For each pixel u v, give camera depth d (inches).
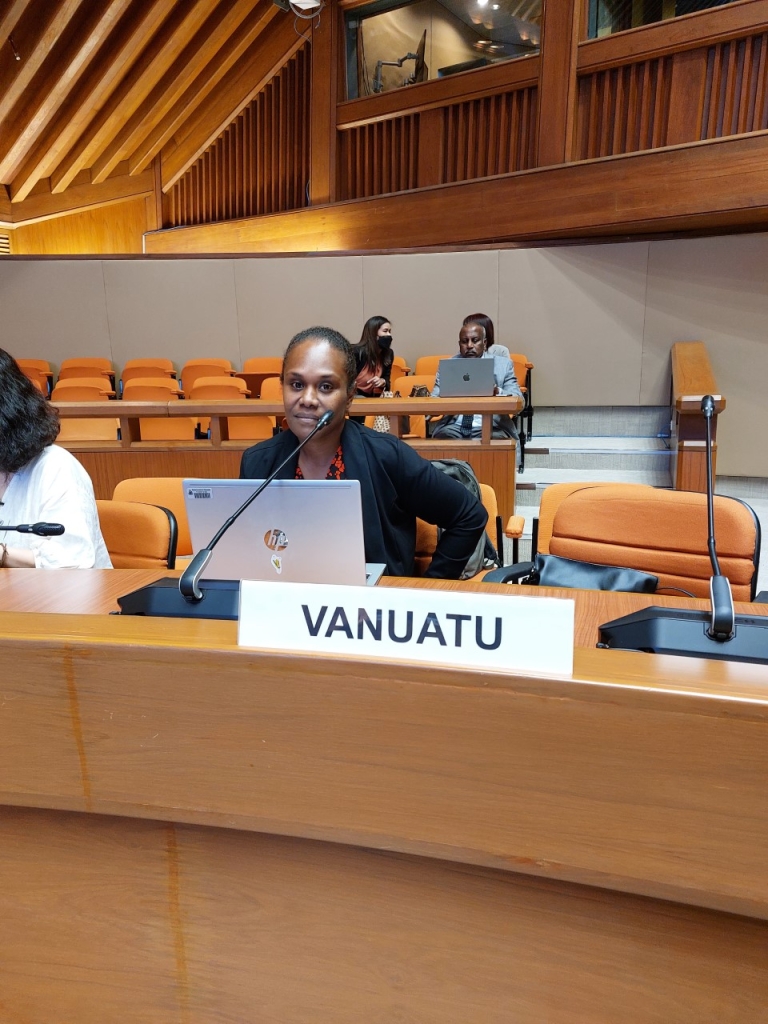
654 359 222.7
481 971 26.5
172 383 218.2
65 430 172.9
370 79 260.8
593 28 206.2
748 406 214.1
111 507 72.9
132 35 271.3
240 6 265.4
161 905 29.5
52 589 41.9
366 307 244.2
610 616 39.6
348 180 261.4
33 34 267.0
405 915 26.8
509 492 124.3
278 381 199.6
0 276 259.9
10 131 319.6
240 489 39.2
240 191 309.4
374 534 60.1
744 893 22.1
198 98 302.2
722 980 23.9
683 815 22.3
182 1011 30.4
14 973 31.8
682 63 190.1
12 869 30.7
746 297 209.2
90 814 29.3
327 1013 28.8
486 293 232.8
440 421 151.0
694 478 129.7
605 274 221.8
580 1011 25.7
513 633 24.1
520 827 24.0
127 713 27.0
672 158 188.1
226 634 28.1
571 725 23.0
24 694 27.8
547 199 208.5
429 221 232.7
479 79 220.1
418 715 24.4
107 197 347.3
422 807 24.9
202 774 26.8
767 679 23.3
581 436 219.9
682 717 21.9
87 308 259.1
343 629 25.6
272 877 28.0
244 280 250.4
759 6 176.2
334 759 25.5
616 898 24.4
